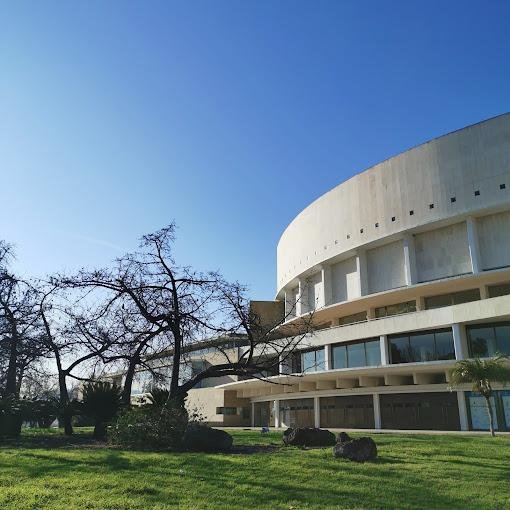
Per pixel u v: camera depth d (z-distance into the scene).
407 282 44.03
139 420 15.49
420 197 44.00
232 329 19.72
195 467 11.16
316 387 48.22
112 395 21.05
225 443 14.61
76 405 21.70
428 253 44.44
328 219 53.19
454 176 42.28
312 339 47.00
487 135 41.34
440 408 38.16
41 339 22.52
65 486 9.05
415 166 44.97
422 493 9.41
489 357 35.72
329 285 53.34
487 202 40.12
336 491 9.36
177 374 18.41
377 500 8.80
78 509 7.59
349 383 45.78
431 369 38.50
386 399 41.81
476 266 40.03
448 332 38.19
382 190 47.19
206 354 42.84
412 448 16.36
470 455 14.95
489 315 35.31
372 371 41.19
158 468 10.95
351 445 13.01
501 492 9.61
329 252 52.12
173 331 18.70
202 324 19.34
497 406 35.03
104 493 8.63
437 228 44.16
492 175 40.38
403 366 38.88
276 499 8.73
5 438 19.52
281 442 18.38
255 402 61.50
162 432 15.05
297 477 10.44
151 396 18.64
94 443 17.34
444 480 10.65
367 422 42.88
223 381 67.12
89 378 23.19
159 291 19.20
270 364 21.47
